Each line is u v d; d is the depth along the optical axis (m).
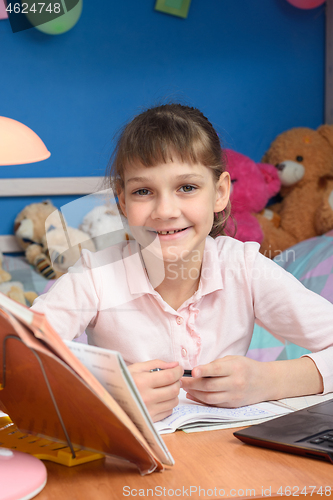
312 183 2.16
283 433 0.55
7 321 0.41
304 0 2.13
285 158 2.14
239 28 2.18
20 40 1.96
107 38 2.05
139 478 0.47
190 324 0.91
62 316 0.87
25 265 1.83
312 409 0.63
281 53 2.24
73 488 0.45
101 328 0.91
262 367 0.71
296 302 0.92
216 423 0.62
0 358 0.47
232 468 0.49
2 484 0.42
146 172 0.79
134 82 2.10
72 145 2.06
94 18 2.03
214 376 0.67
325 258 1.67
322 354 0.79
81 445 0.51
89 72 2.04
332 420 0.58
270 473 0.47
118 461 0.51
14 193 1.94
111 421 0.43
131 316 0.90
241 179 1.98
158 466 0.47
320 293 1.54
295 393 0.73
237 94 2.21
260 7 2.19
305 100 2.29
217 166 0.88
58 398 0.45
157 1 2.06
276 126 2.27
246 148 2.25
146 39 2.09
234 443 0.55
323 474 0.47
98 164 2.07
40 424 0.52
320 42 2.27
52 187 1.98
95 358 0.45
